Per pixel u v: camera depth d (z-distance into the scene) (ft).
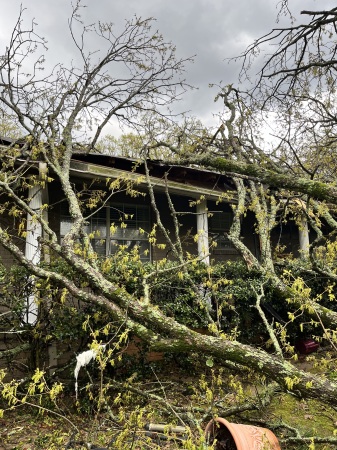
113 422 11.48
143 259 27.66
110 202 27.07
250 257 20.88
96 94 22.38
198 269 17.39
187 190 25.16
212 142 25.21
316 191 13.85
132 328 10.87
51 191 24.31
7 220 20.62
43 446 11.22
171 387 15.64
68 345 15.83
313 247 18.47
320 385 9.26
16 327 14.93
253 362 9.92
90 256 13.20
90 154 22.29
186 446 8.07
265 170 15.65
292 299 14.85
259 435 9.51
